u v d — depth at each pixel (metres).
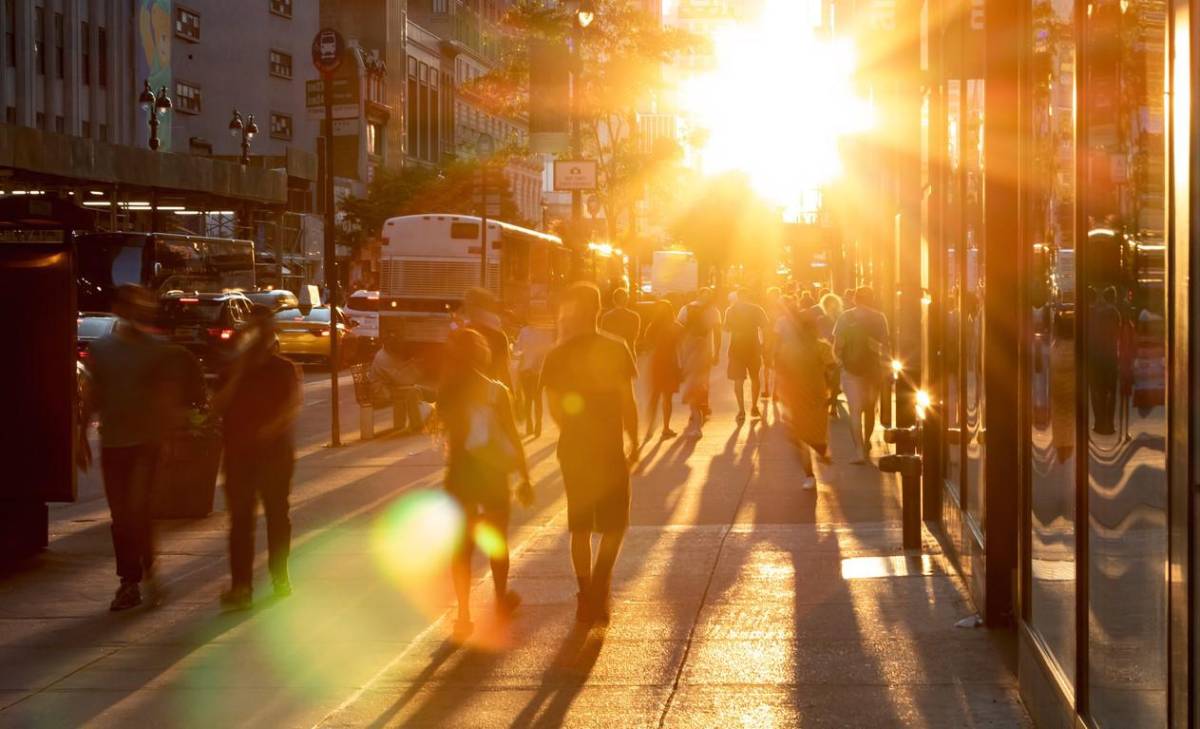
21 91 73.19
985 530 10.41
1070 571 6.84
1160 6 4.91
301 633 11.15
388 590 12.74
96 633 11.34
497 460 11.06
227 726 8.64
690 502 17.64
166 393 12.38
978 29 12.13
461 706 8.87
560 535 15.49
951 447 13.76
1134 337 5.33
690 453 23.16
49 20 75.88
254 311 12.30
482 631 10.91
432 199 91.25
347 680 9.68
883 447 23.81
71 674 10.02
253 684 9.63
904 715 8.34
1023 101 8.78
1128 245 5.41
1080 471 6.42
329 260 25.55
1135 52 5.29
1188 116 4.47
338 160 102.38
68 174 52.84
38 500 14.96
